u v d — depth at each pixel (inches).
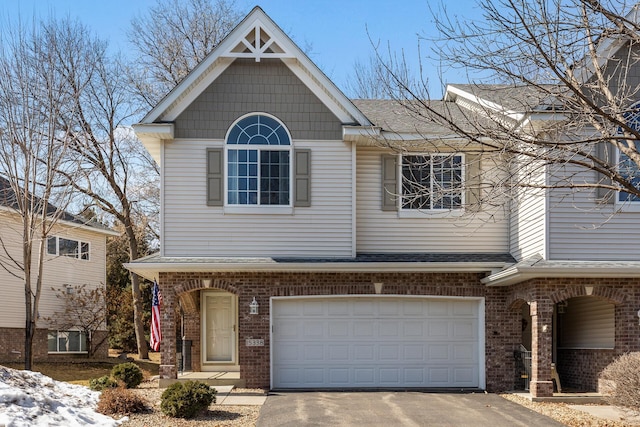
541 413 498.9
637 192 345.4
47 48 842.2
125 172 1064.8
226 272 633.0
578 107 366.6
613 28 362.3
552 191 557.3
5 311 884.6
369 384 640.4
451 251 663.1
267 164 645.3
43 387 498.9
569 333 681.6
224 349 742.5
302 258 634.8
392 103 778.2
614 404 451.5
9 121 694.5
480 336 640.4
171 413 475.5
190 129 641.0
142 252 1433.3
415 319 648.4
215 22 1154.7
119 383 603.2
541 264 539.8
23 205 695.1
